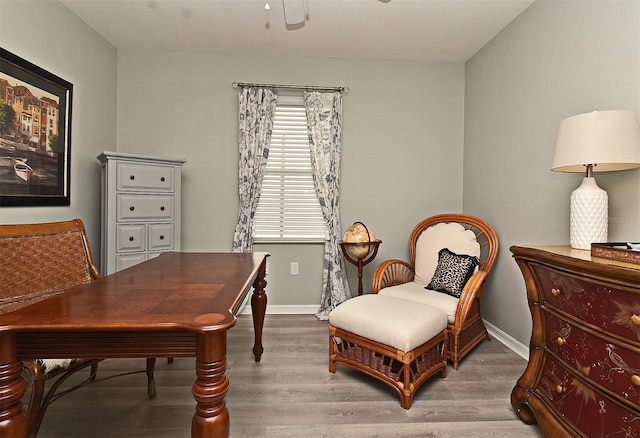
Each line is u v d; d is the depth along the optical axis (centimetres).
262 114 331
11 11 209
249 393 194
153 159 286
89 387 199
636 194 167
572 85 207
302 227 347
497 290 286
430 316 202
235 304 114
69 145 260
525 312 249
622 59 174
